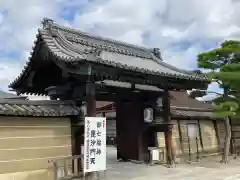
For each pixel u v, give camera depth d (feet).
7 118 31.19
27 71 39.88
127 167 46.57
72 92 38.40
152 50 55.16
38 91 44.91
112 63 32.63
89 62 31.12
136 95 49.34
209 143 64.75
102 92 43.80
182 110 59.31
